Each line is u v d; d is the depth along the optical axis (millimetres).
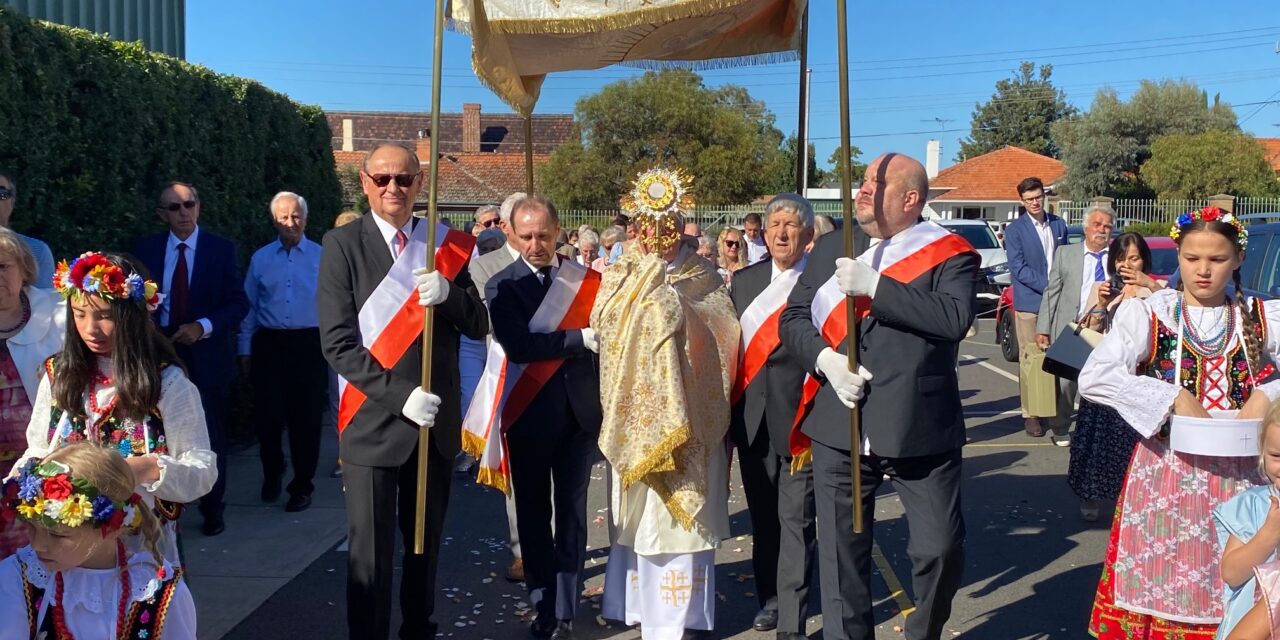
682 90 30766
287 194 6312
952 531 3615
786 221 4309
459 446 3996
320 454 7719
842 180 3541
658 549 4047
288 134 9047
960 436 3639
